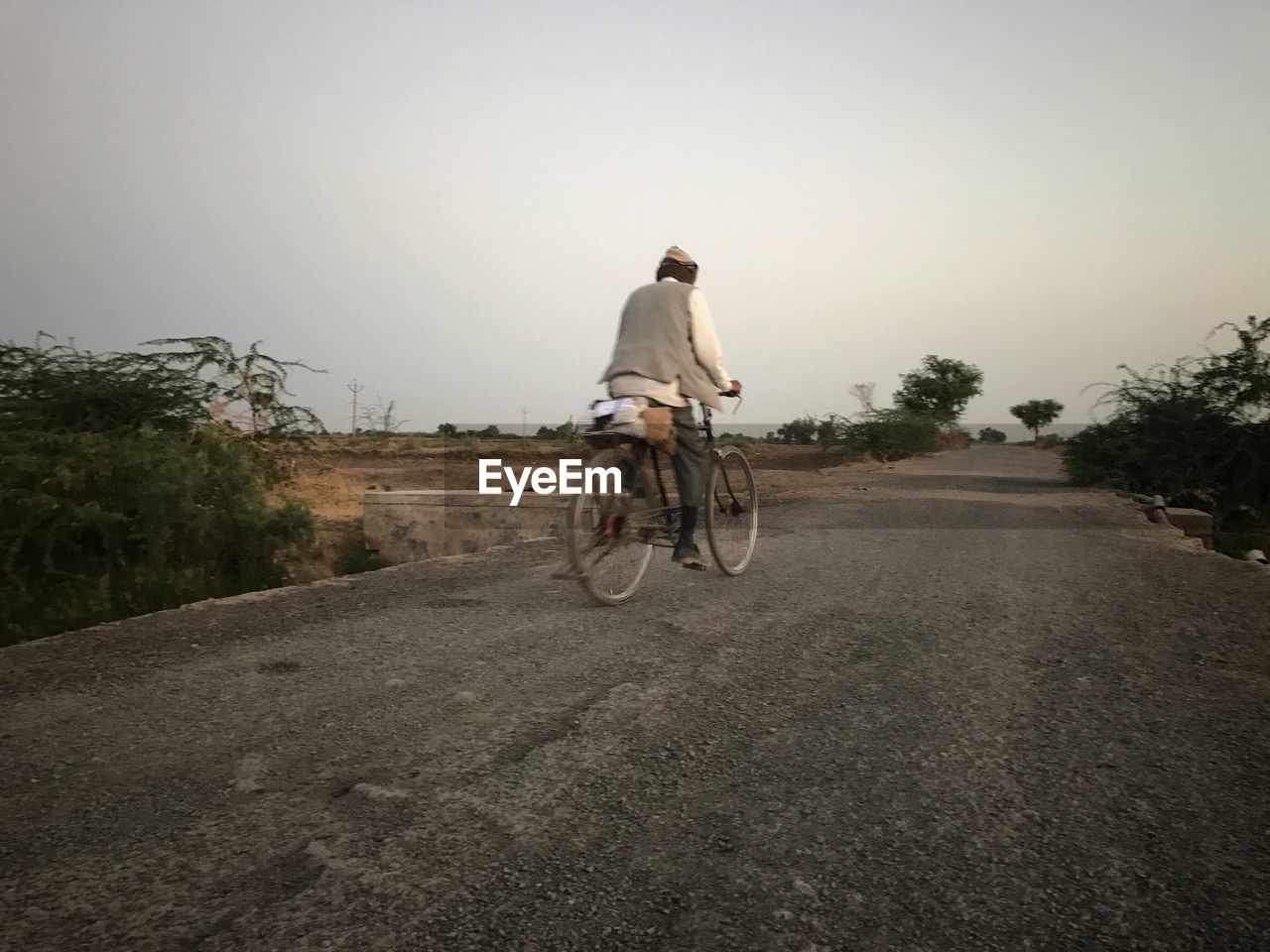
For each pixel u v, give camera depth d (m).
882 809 2.53
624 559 5.38
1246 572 6.37
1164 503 11.62
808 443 37.25
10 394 8.16
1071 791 2.65
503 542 8.52
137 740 3.03
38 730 3.13
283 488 10.81
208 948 1.85
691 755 2.91
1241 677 3.80
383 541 8.71
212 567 7.15
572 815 2.47
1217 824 2.45
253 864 2.20
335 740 3.04
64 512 6.40
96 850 2.27
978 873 2.18
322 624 4.74
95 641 4.38
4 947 1.85
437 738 3.06
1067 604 5.26
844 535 8.42
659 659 4.05
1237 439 13.55
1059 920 1.98
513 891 2.08
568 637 4.46
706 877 2.15
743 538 6.30
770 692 3.57
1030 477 17.33
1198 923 1.97
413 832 2.36
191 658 4.05
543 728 3.16
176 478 6.73
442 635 4.50
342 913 1.98
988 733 3.13
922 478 16.72
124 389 8.45
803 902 2.04
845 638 4.46
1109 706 3.42
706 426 5.59
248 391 9.54
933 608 5.15
